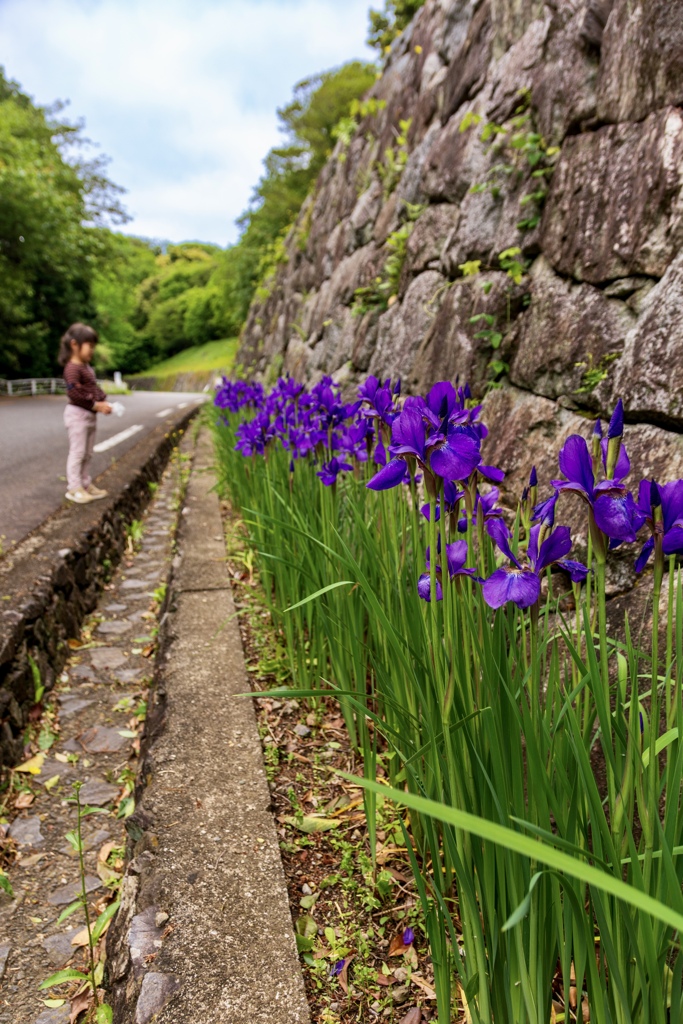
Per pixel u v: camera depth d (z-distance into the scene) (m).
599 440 1.15
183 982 1.45
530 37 3.78
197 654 3.06
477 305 3.44
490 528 1.26
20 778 2.83
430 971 1.58
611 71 2.86
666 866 1.00
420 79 6.61
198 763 2.27
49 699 3.44
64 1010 1.82
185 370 57.09
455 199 4.45
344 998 1.51
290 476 2.98
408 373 4.49
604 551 1.07
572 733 1.09
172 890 1.72
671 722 1.15
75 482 5.86
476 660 1.30
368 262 6.66
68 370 5.76
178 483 8.60
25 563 4.09
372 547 2.12
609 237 2.64
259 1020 1.36
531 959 1.14
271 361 12.21
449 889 1.72
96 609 4.71
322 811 2.14
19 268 21.88
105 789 2.82
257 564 3.99
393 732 1.48
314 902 1.79
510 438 2.87
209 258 94.88
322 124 16.84
